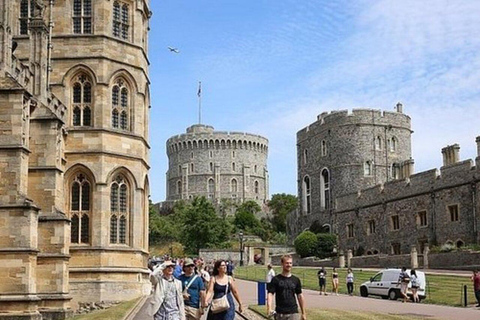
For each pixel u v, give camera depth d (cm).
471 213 6588
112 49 4134
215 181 16212
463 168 6731
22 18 4028
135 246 4072
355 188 9512
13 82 2728
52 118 3278
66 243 3247
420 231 7362
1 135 2711
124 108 4191
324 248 8881
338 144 9756
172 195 16788
